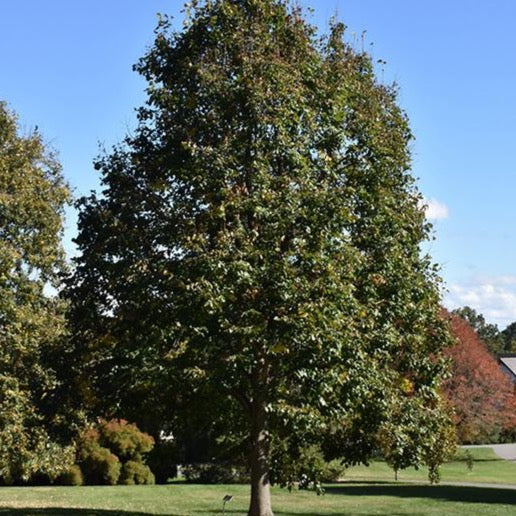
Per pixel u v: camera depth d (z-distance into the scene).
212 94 14.21
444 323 16.34
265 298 12.88
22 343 17.95
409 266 15.03
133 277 13.94
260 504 14.73
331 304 12.72
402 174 16.03
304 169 13.95
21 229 19.38
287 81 14.16
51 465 18.20
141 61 15.75
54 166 21.25
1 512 17.62
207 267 12.70
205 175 13.70
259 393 14.12
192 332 13.26
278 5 15.27
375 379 13.59
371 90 16.23
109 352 15.09
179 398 15.58
